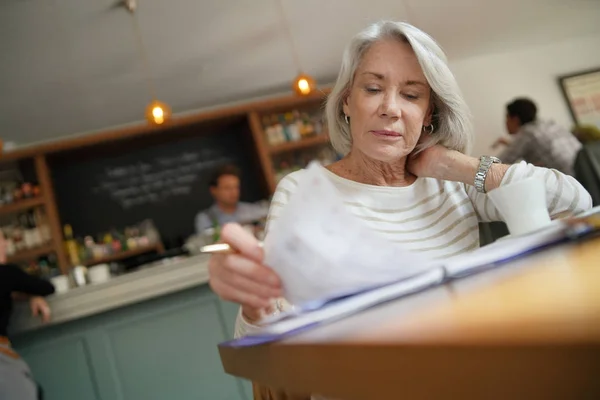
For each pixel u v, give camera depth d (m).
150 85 3.79
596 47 5.75
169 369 2.10
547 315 0.25
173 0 2.75
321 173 0.49
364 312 0.49
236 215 4.14
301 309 0.57
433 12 3.86
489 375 0.23
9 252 3.85
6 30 2.63
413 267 0.53
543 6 4.38
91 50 3.06
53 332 2.01
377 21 1.08
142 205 4.57
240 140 4.85
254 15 3.16
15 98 3.41
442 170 1.04
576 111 5.54
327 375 0.38
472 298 0.38
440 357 0.25
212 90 4.25
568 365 0.19
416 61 1.02
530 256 0.57
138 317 2.10
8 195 3.98
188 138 4.76
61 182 4.43
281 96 4.82
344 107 1.15
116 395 2.02
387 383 0.30
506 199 0.77
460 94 1.07
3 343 1.80
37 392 1.85
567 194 0.94
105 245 4.25
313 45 3.81
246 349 0.57
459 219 1.06
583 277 0.34
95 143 4.17
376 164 1.06
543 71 5.57
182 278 2.09
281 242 0.51
